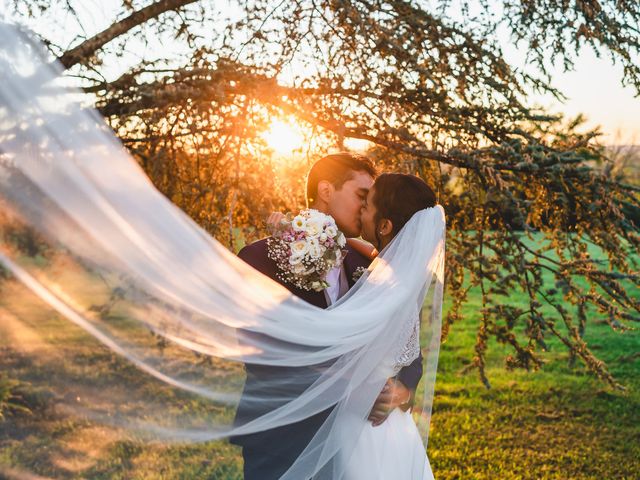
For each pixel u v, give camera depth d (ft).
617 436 21.57
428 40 13.08
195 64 11.19
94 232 4.68
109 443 5.07
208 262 5.68
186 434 5.55
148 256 5.07
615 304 13.53
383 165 13.17
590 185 12.62
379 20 12.77
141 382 5.24
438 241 7.69
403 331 7.32
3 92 4.32
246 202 11.46
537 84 13.48
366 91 12.24
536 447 20.42
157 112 10.07
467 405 24.68
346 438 7.11
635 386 27.12
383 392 7.48
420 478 7.68
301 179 11.91
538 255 13.71
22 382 4.75
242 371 6.09
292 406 6.49
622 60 13.01
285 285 8.04
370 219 8.26
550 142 13.85
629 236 13.42
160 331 5.28
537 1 13.01
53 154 4.47
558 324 36.01
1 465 4.72
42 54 4.51
